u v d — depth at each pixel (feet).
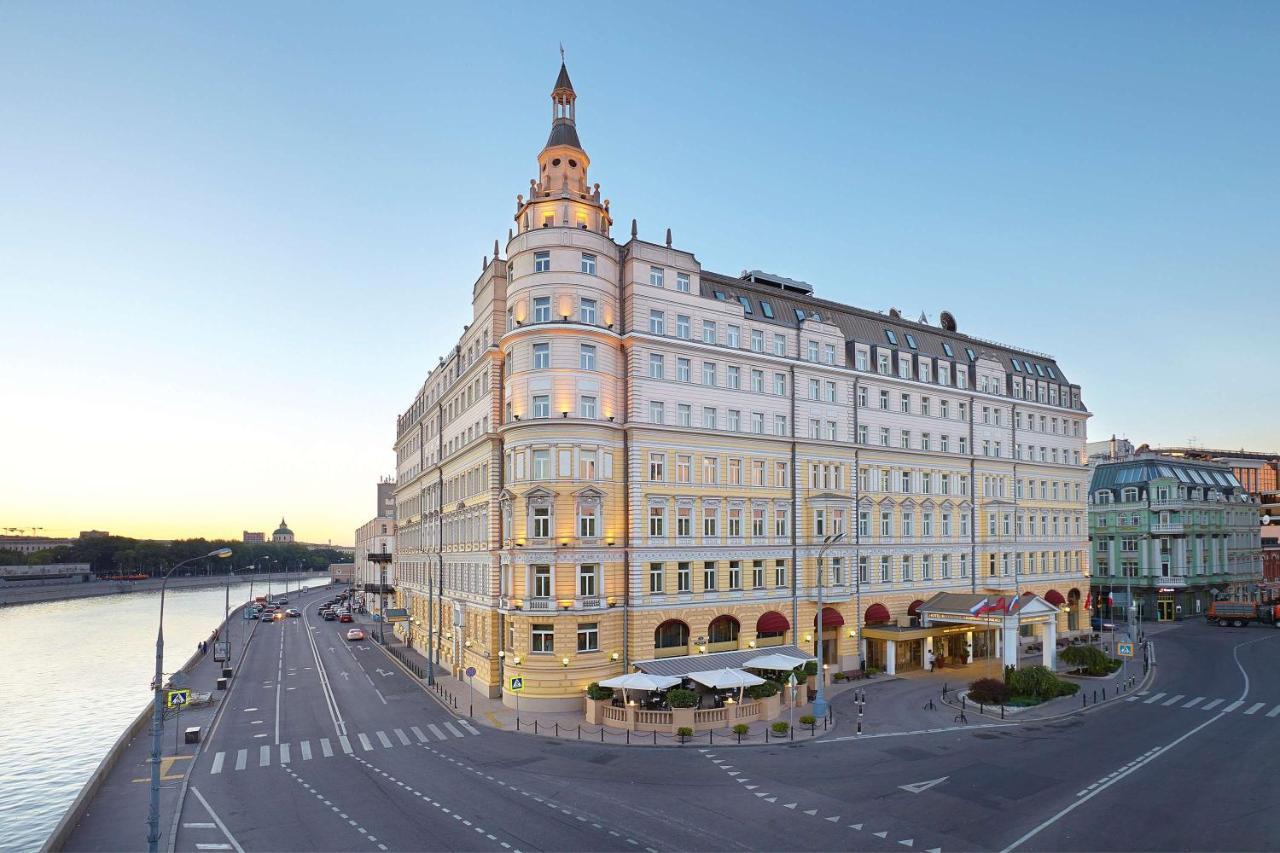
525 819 105.81
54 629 441.27
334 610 478.18
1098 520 385.70
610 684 161.48
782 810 107.86
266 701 199.11
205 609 576.61
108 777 130.21
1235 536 388.98
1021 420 282.97
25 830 137.49
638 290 192.13
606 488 182.70
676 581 190.90
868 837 97.45
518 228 203.31
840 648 220.02
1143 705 177.06
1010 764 129.39
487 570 204.13
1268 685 199.00
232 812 111.14
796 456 215.31
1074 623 294.66
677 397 195.31
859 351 235.20
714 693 174.91
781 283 249.96
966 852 92.32
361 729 163.63
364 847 96.84
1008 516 269.64
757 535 206.80
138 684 274.77
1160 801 109.60
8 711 234.17
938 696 189.47
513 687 175.52
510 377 189.67
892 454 238.27
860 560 226.79
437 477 278.67
